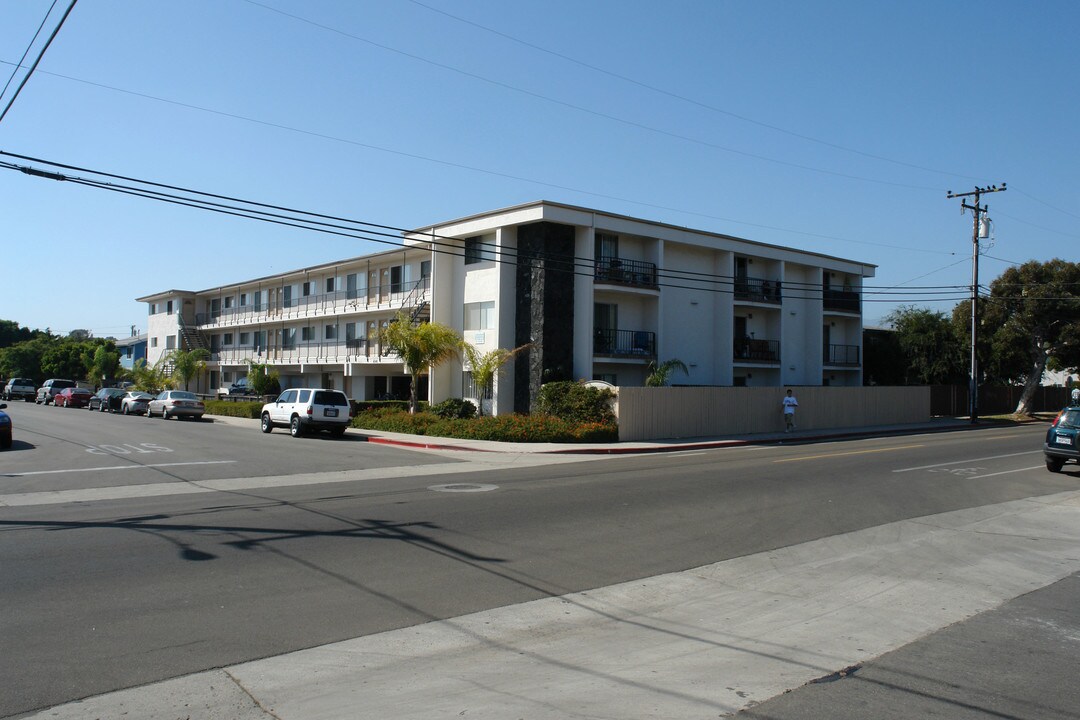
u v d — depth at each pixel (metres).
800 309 42.44
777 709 4.87
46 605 6.82
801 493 14.48
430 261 38.47
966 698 5.10
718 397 30.83
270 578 7.82
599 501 13.13
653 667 5.64
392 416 31.06
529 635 6.36
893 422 39.69
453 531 10.35
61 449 21.77
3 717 4.56
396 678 5.32
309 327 50.00
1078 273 43.22
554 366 31.72
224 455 20.75
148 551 8.91
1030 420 44.69
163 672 5.33
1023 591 8.02
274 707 4.79
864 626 6.75
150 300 67.00
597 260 32.56
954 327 46.41
